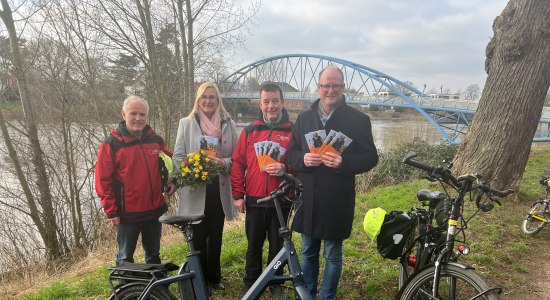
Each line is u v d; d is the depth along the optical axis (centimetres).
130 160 304
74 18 899
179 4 1034
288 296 328
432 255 264
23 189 777
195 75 1115
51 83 895
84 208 925
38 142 793
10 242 804
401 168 1032
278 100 308
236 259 411
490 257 407
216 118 332
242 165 321
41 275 594
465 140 637
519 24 566
